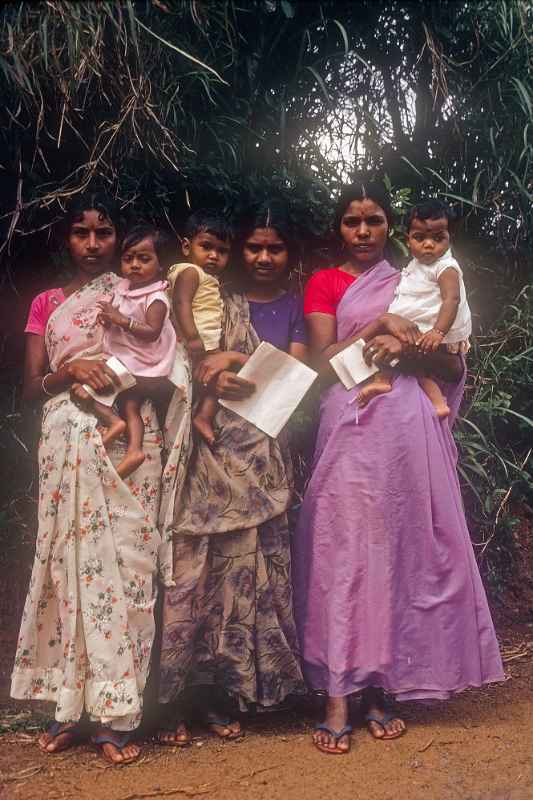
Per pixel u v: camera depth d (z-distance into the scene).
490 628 3.36
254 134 4.30
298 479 4.24
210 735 3.24
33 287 4.10
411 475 3.27
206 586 3.17
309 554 3.37
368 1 4.50
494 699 3.65
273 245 3.35
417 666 3.23
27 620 3.05
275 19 4.39
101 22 3.45
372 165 4.70
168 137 3.68
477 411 4.47
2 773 2.92
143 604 3.07
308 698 3.60
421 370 3.46
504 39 4.50
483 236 4.85
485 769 2.98
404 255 4.14
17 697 3.05
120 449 3.10
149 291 3.18
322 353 3.42
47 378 3.18
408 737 3.24
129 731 3.04
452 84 4.64
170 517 3.13
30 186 3.85
